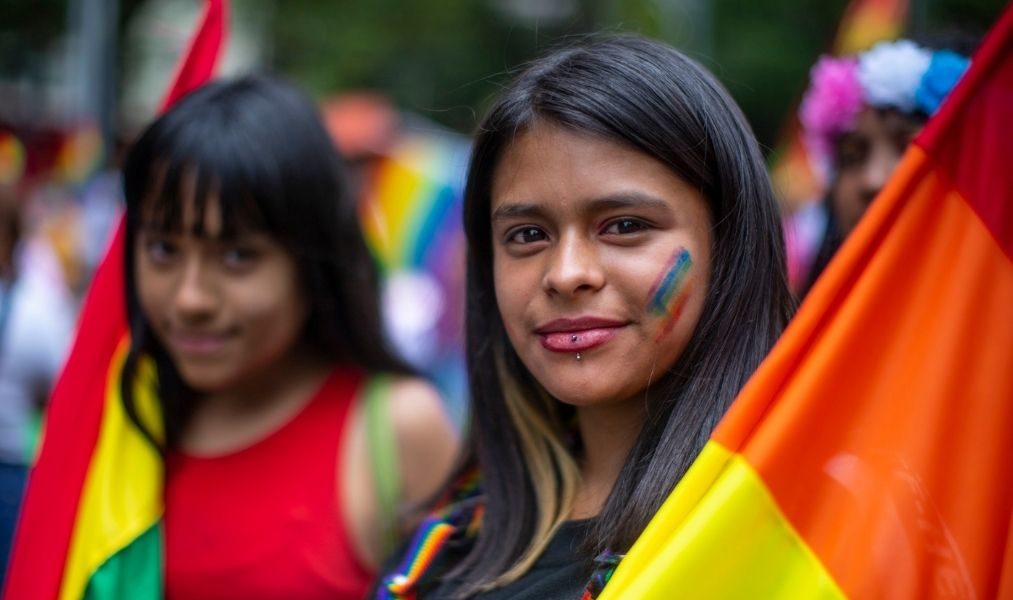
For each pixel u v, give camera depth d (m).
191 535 1.89
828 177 2.17
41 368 3.03
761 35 10.46
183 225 1.82
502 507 1.54
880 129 1.99
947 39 1.99
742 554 1.24
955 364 1.29
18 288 3.03
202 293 1.82
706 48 6.70
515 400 1.57
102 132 4.04
